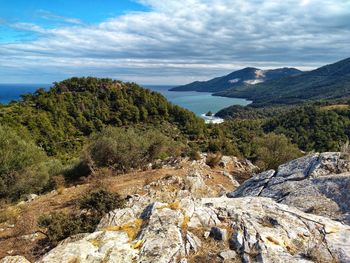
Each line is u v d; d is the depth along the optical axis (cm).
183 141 6925
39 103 7456
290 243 525
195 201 710
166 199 1170
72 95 8769
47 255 490
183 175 1758
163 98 10669
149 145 2566
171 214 624
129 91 10181
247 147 3750
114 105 9119
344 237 540
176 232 552
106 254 491
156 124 8825
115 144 2361
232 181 1872
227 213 634
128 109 8838
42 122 6216
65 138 6378
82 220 989
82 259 475
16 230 1091
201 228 577
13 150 2014
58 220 950
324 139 7450
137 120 8762
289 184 890
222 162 2370
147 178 1695
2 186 1812
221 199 731
